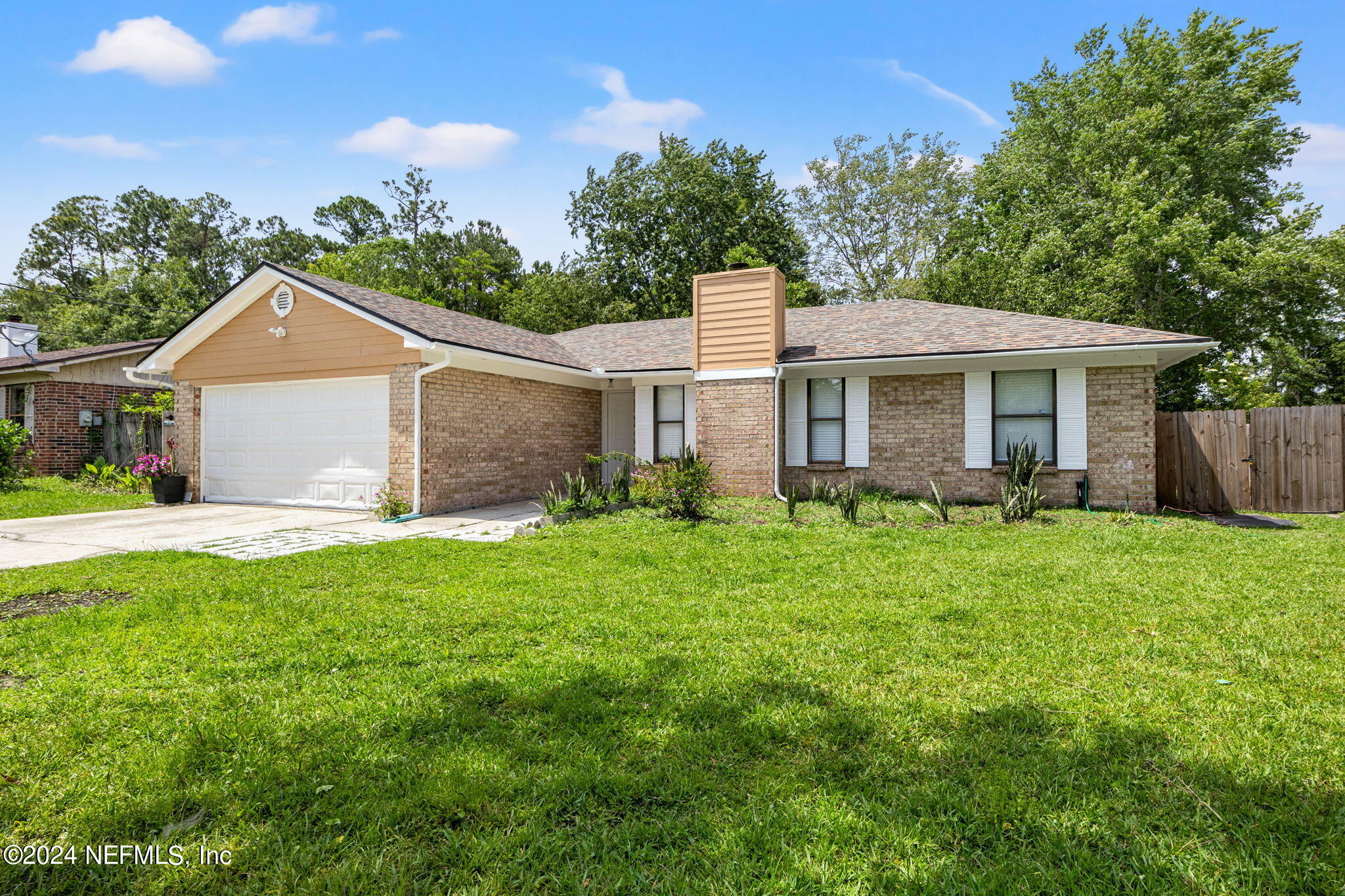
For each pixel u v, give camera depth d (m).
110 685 3.62
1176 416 13.08
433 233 47.78
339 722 3.17
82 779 2.68
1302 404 23.64
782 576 6.45
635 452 15.23
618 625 4.80
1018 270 23.17
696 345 13.65
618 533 8.95
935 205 35.53
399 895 2.04
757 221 35.31
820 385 13.73
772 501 12.11
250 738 3.01
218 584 6.01
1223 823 2.38
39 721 3.20
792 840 2.30
